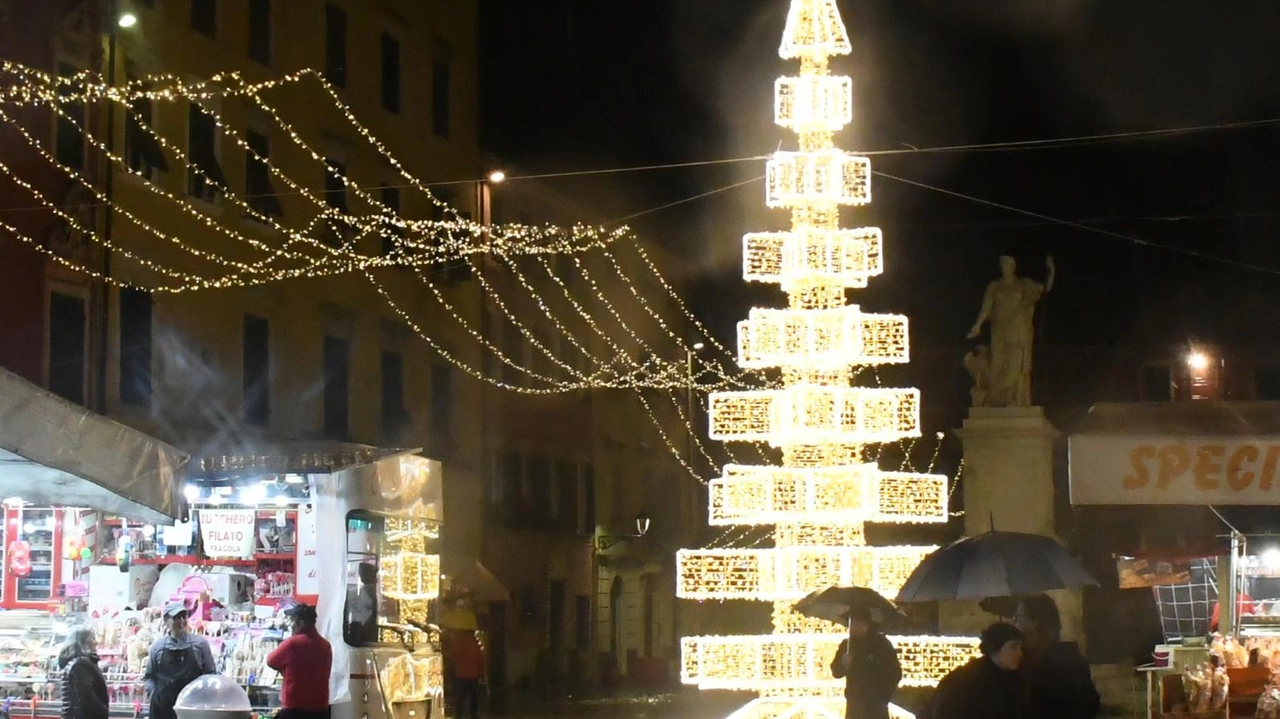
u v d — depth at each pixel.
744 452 56.53
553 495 45.56
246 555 18.23
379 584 17.69
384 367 37.50
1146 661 27.92
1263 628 16.84
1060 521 29.98
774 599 19.27
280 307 33.12
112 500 15.63
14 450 14.21
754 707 19.05
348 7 36.06
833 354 19.27
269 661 15.83
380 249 37.00
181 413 29.62
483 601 37.84
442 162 40.06
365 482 17.42
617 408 50.22
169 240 29.50
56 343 26.58
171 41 29.84
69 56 26.69
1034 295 26.88
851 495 19.05
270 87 33.00
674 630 53.97
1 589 18.52
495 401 42.16
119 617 17.83
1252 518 16.42
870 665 13.54
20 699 17.05
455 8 41.06
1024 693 10.02
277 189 33.06
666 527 53.62
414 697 18.16
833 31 20.11
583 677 46.06
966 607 25.98
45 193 25.86
